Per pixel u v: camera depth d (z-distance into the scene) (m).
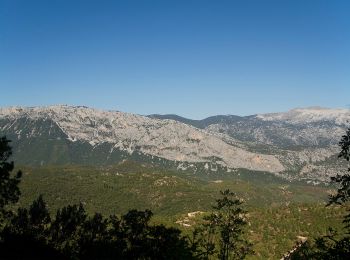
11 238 79.81
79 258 87.44
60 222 91.25
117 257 87.69
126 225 89.75
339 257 39.91
